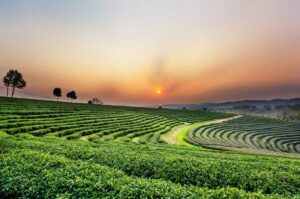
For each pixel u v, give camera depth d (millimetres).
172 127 78875
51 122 52562
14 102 81312
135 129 58156
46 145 19484
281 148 63438
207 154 24328
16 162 13000
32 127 42906
